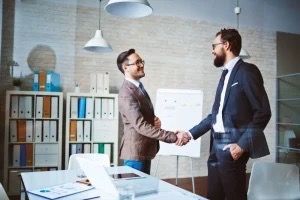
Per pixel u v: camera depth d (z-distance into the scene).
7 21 4.36
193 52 4.89
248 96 2.83
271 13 4.75
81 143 4.20
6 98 3.99
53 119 4.15
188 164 4.50
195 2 5.00
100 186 1.74
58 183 1.93
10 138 3.99
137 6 2.76
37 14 4.48
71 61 4.54
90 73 4.58
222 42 2.96
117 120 4.29
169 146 3.87
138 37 4.75
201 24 4.99
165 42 4.82
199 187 4.14
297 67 4.56
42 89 4.27
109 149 4.26
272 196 2.19
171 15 4.88
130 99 2.53
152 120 2.63
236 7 4.82
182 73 4.82
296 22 4.69
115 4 2.71
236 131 2.86
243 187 2.78
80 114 4.20
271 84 4.47
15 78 4.34
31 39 4.45
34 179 2.05
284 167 2.23
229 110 2.90
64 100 4.35
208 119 3.17
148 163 2.56
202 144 4.45
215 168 2.94
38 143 4.06
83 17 4.60
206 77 4.83
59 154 4.11
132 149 2.48
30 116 4.07
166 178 4.46
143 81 4.68
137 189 1.71
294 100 4.31
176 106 3.87
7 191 3.91
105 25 4.65
